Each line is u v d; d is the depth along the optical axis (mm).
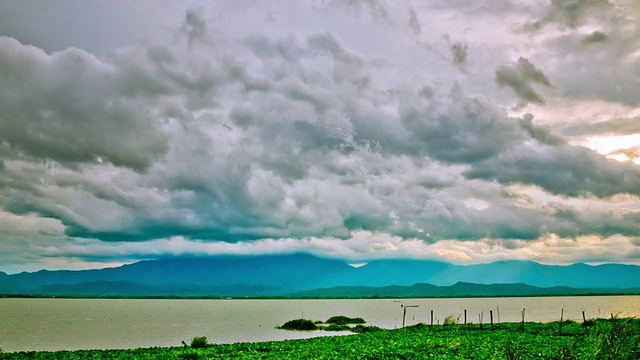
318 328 90188
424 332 62344
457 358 35625
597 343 20391
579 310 155375
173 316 141750
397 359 36969
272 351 42906
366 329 84938
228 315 148625
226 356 39531
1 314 143000
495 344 43281
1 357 39438
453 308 197000
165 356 39781
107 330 88000
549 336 50438
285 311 181750
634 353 25562
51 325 101062
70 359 38812
